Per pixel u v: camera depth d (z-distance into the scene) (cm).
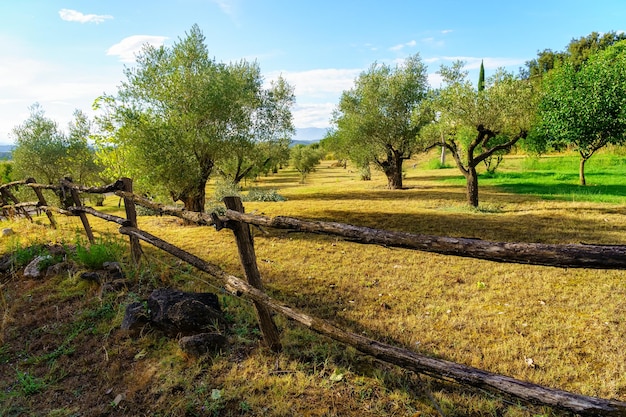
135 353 355
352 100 2283
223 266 675
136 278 515
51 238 770
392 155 2294
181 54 1171
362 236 240
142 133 1045
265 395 303
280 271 670
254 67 1700
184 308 381
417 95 2075
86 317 418
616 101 1486
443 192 1956
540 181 2180
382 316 479
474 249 192
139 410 283
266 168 2145
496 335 423
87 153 2109
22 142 2025
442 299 536
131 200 536
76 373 329
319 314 484
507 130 1274
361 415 284
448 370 214
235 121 1271
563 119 1628
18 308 449
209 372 328
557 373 343
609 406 160
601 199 1443
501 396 308
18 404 291
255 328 411
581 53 4669
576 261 160
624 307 488
